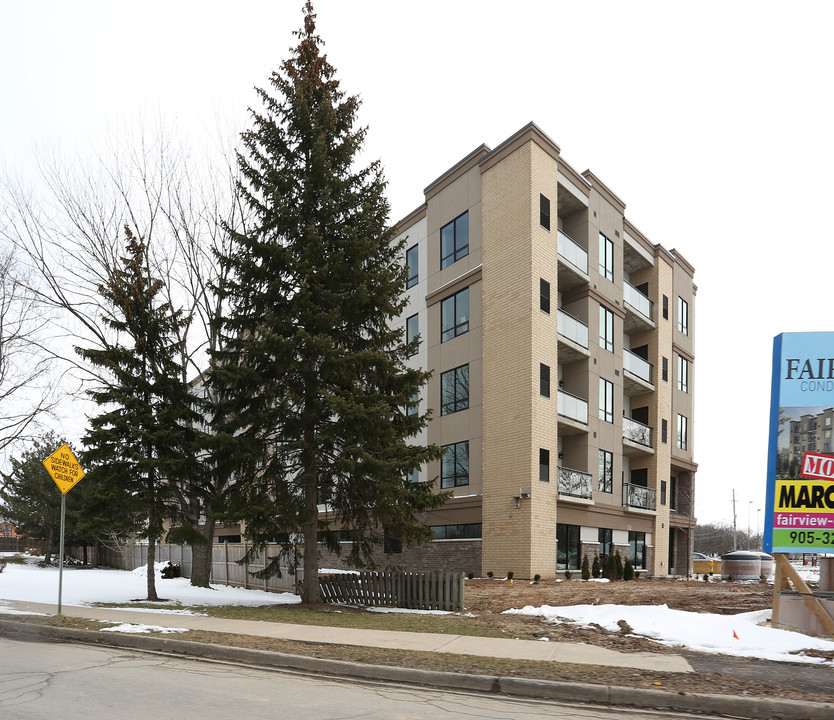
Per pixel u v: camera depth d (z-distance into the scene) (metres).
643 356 34.12
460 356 27.52
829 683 7.20
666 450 33.50
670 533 37.25
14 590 17.94
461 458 26.73
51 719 5.60
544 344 24.73
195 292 22.00
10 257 21.20
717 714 6.40
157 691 6.74
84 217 20.70
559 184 27.03
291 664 8.33
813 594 10.67
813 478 10.95
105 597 16.81
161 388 16.36
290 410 15.36
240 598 17.56
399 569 15.86
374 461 14.23
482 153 27.83
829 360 11.12
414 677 7.59
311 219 16.17
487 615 13.38
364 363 15.24
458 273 28.28
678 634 10.16
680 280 38.12
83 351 16.25
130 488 16.02
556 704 6.70
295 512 14.70
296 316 15.39
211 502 15.95
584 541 26.55
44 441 37.78
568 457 27.78
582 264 28.19
